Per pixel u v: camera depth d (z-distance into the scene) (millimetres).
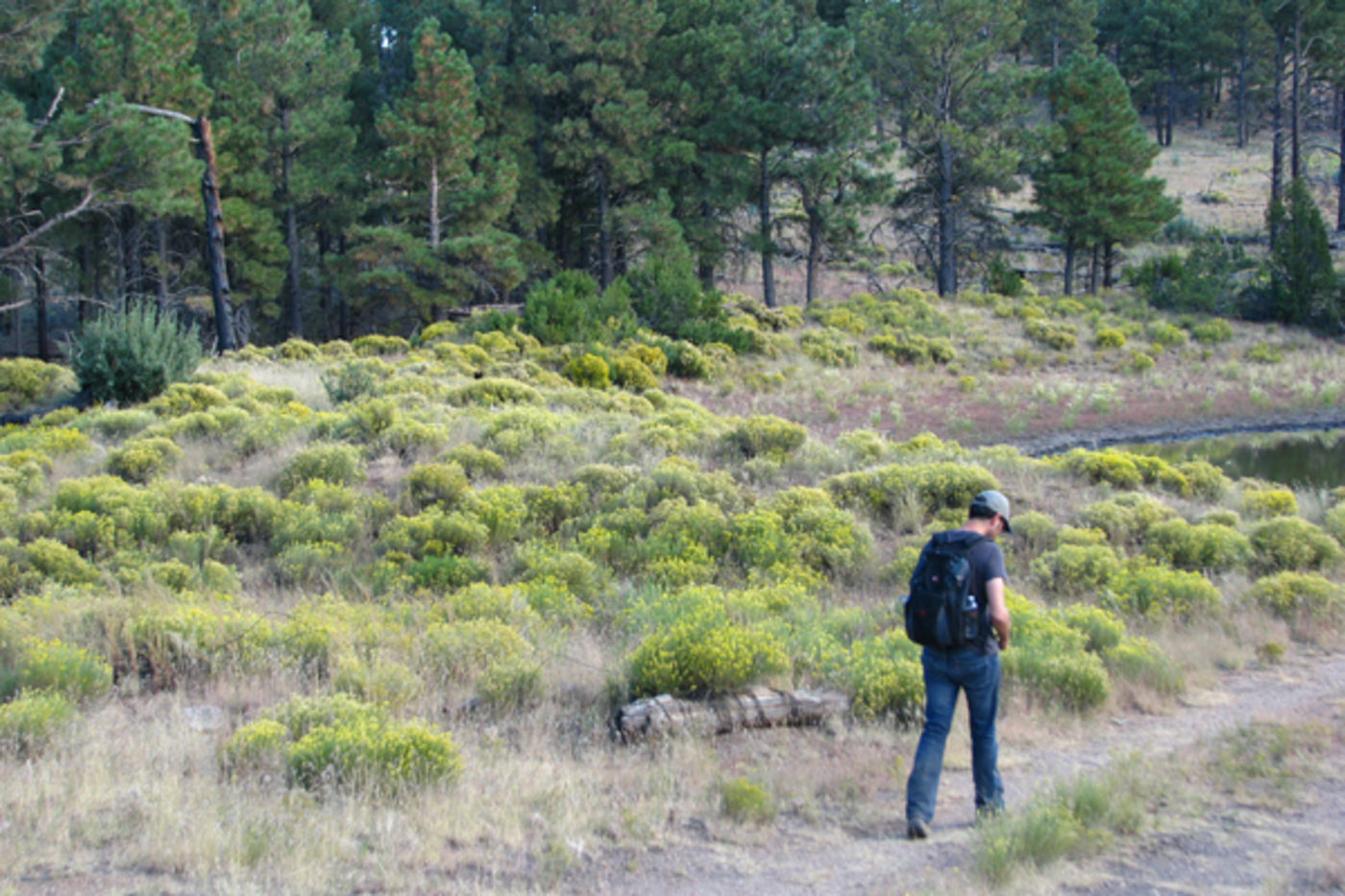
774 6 37625
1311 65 47312
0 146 22672
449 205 33719
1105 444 22719
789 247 39875
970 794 4879
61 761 5000
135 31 27266
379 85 39750
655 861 4094
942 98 39031
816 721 6004
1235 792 4660
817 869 4004
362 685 6227
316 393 19094
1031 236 51562
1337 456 21188
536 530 11109
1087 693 6312
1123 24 69375
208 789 4668
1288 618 8492
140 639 6934
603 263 37719
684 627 6496
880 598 9438
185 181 25375
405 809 4527
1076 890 3713
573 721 6051
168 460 12906
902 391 27422
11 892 3691
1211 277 38250
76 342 18656
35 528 9969
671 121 38688
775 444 15141
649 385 23797
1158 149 37938
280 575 9688
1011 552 11023
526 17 38656
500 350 24938
